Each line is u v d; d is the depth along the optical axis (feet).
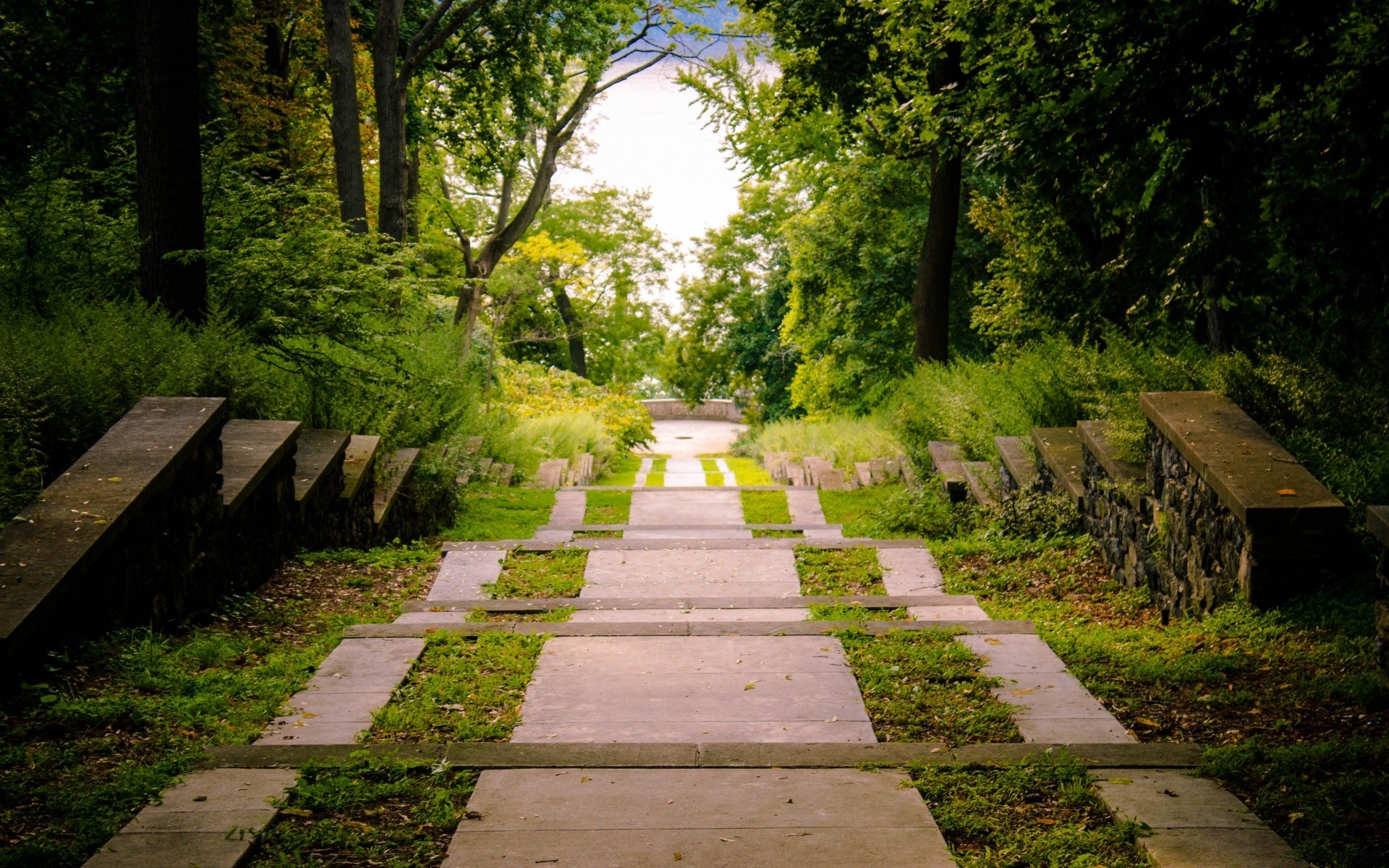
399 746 15.58
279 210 43.09
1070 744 15.58
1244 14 22.56
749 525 44.01
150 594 21.27
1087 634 22.75
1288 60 22.67
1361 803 13.17
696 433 164.35
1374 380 28.86
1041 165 26.61
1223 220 26.84
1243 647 20.12
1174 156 24.73
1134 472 28.78
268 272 37.11
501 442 58.75
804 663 20.62
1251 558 21.40
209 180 39.47
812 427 84.17
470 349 79.82
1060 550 32.58
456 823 13.20
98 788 13.57
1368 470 22.88
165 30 32.40
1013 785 14.17
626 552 34.86
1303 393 26.35
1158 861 11.75
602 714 17.92
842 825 13.16
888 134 38.06
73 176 40.57
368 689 18.90
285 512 29.76
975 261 85.76
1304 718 16.53
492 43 77.00
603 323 160.25
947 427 45.65
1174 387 29.50
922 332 62.18
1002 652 21.06
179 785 13.94
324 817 13.34
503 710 18.15
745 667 20.38
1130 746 15.37
